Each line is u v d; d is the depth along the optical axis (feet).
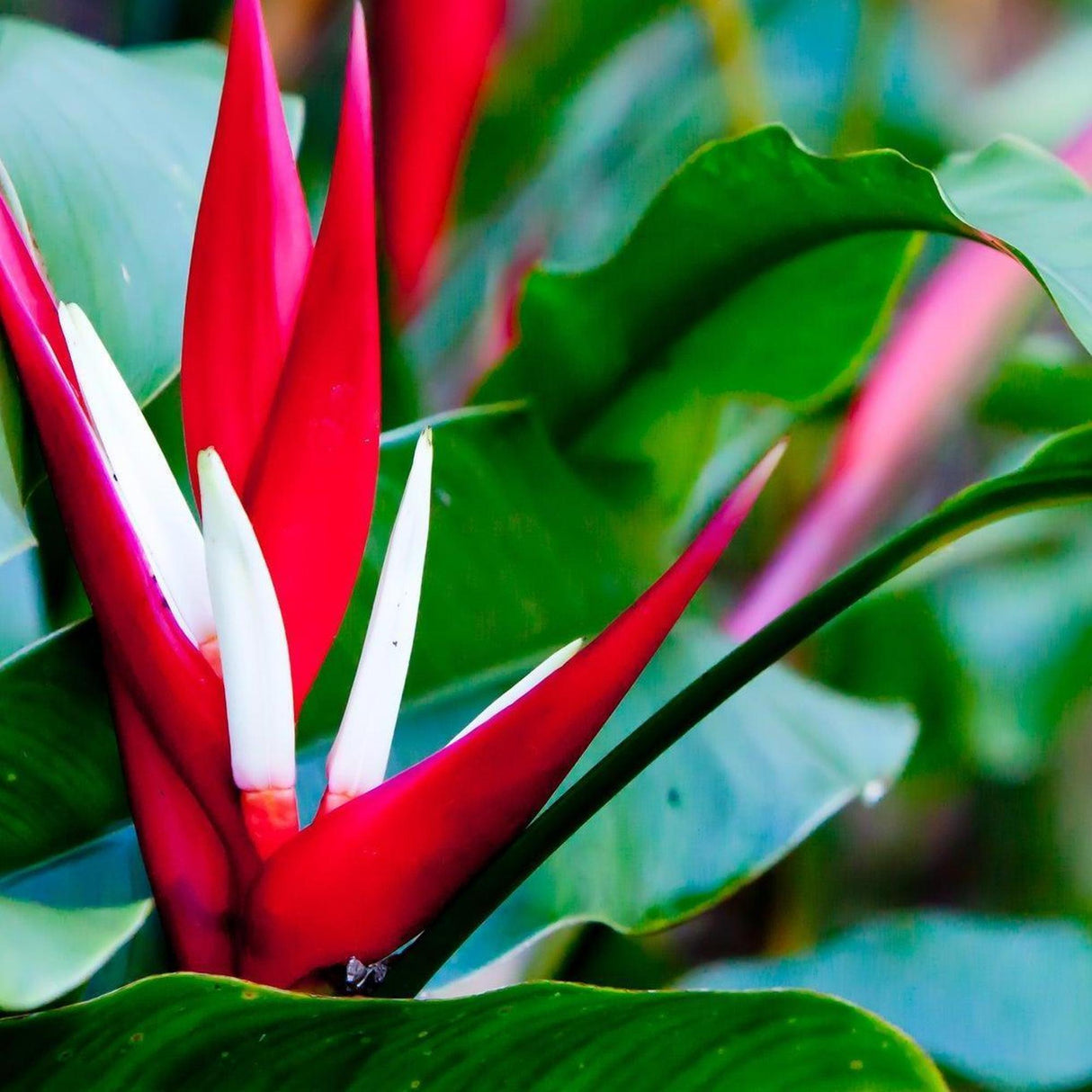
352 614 2.80
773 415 3.10
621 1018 2.48
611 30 3.14
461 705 2.83
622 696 2.56
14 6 3.09
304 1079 2.51
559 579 2.86
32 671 2.65
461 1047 2.49
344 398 2.59
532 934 2.77
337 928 2.56
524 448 2.86
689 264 2.81
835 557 3.08
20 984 2.51
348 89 2.56
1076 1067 2.82
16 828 2.64
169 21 3.09
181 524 2.59
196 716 2.56
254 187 2.59
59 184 2.74
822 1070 2.48
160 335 2.74
